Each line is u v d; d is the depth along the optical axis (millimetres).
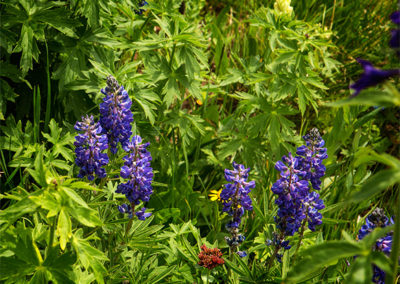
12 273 2094
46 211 2090
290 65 3943
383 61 5172
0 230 2090
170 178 3895
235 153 4238
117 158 2893
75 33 3457
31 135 3260
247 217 3529
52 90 3611
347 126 3932
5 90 3178
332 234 3396
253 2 5746
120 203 2914
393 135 4703
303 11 5535
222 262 2617
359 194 1497
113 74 3412
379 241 2100
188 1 4898
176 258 2910
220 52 4789
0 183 3221
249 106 4105
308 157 2609
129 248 2994
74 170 3080
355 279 1534
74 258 2131
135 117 3701
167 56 4020
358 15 5547
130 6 3988
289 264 2727
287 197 2398
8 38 3076
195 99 4945
